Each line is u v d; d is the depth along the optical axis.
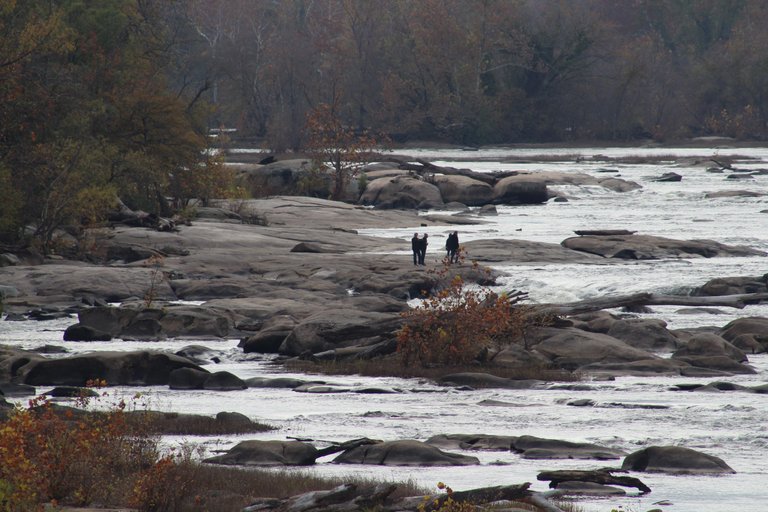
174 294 155.25
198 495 45.44
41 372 93.81
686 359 104.56
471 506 41.91
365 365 104.75
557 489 52.81
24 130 199.50
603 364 103.38
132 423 66.25
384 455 61.59
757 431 72.56
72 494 45.22
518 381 95.88
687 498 51.94
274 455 60.66
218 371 101.12
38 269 161.38
